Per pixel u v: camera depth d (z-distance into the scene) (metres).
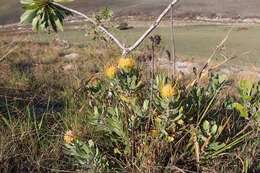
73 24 31.94
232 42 23.59
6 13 38.94
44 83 7.46
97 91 3.59
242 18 34.00
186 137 3.21
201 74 3.60
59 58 16.53
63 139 3.66
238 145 3.27
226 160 3.25
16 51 14.90
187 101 3.26
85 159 3.14
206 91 3.50
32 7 3.54
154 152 3.10
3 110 4.56
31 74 8.72
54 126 3.95
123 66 3.25
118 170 3.12
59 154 3.56
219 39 25.67
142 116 3.18
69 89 5.68
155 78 3.39
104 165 3.12
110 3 39.34
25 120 4.20
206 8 36.81
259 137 3.31
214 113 3.39
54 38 22.69
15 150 3.51
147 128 3.14
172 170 3.06
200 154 3.13
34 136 3.83
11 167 3.38
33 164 3.38
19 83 6.75
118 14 36.75
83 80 5.55
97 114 3.28
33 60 15.11
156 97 3.08
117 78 3.25
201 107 3.34
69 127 3.79
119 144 3.30
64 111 4.39
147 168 3.04
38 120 4.29
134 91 3.25
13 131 3.66
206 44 24.28
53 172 3.35
